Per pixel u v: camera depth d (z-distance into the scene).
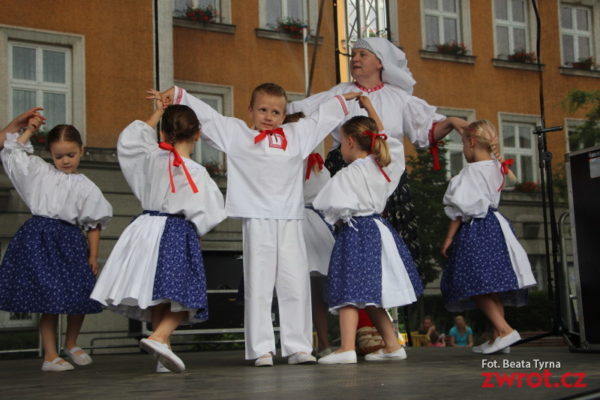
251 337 3.02
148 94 3.12
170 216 2.84
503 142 12.78
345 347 3.01
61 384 2.30
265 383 2.09
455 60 12.64
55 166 3.52
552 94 12.98
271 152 3.14
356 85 3.93
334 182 3.12
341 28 6.50
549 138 12.80
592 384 1.81
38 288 3.26
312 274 3.49
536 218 12.20
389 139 3.29
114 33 10.38
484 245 3.40
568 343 3.86
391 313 5.80
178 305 2.72
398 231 3.90
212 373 2.62
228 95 11.33
